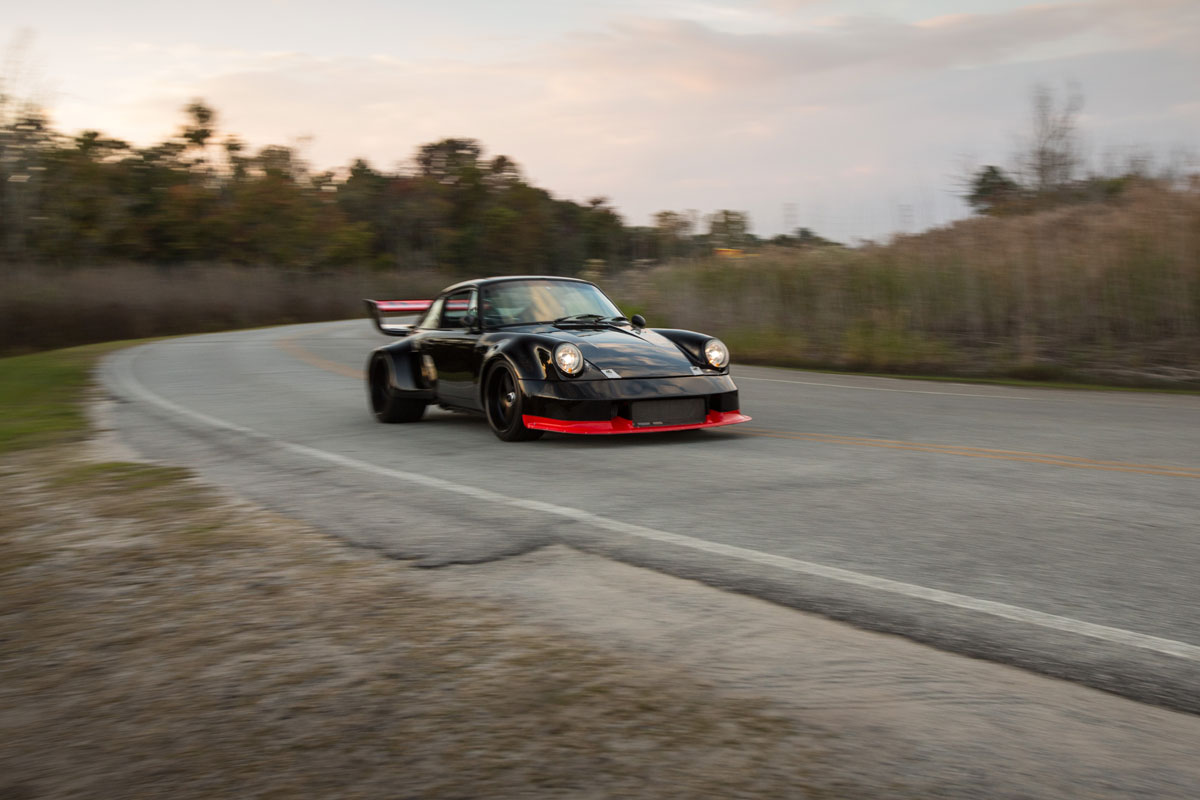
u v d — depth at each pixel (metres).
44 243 47.00
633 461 5.67
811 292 17.12
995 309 15.09
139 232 62.88
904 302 15.88
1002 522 3.96
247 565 3.48
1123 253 13.85
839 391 10.27
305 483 5.16
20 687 2.42
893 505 4.32
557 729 2.06
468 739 2.03
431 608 2.94
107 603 3.08
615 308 7.53
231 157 75.31
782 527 3.93
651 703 2.19
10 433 7.48
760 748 1.96
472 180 97.75
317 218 74.69
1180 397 9.56
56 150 48.28
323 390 11.15
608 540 3.76
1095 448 6.03
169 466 5.81
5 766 2.00
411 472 5.45
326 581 3.25
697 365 6.52
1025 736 2.02
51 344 34.78
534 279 7.59
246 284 53.00
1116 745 1.98
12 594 3.21
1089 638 2.60
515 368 6.37
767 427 7.18
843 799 1.75
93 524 4.20
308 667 2.47
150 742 2.08
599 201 102.56
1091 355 12.94
